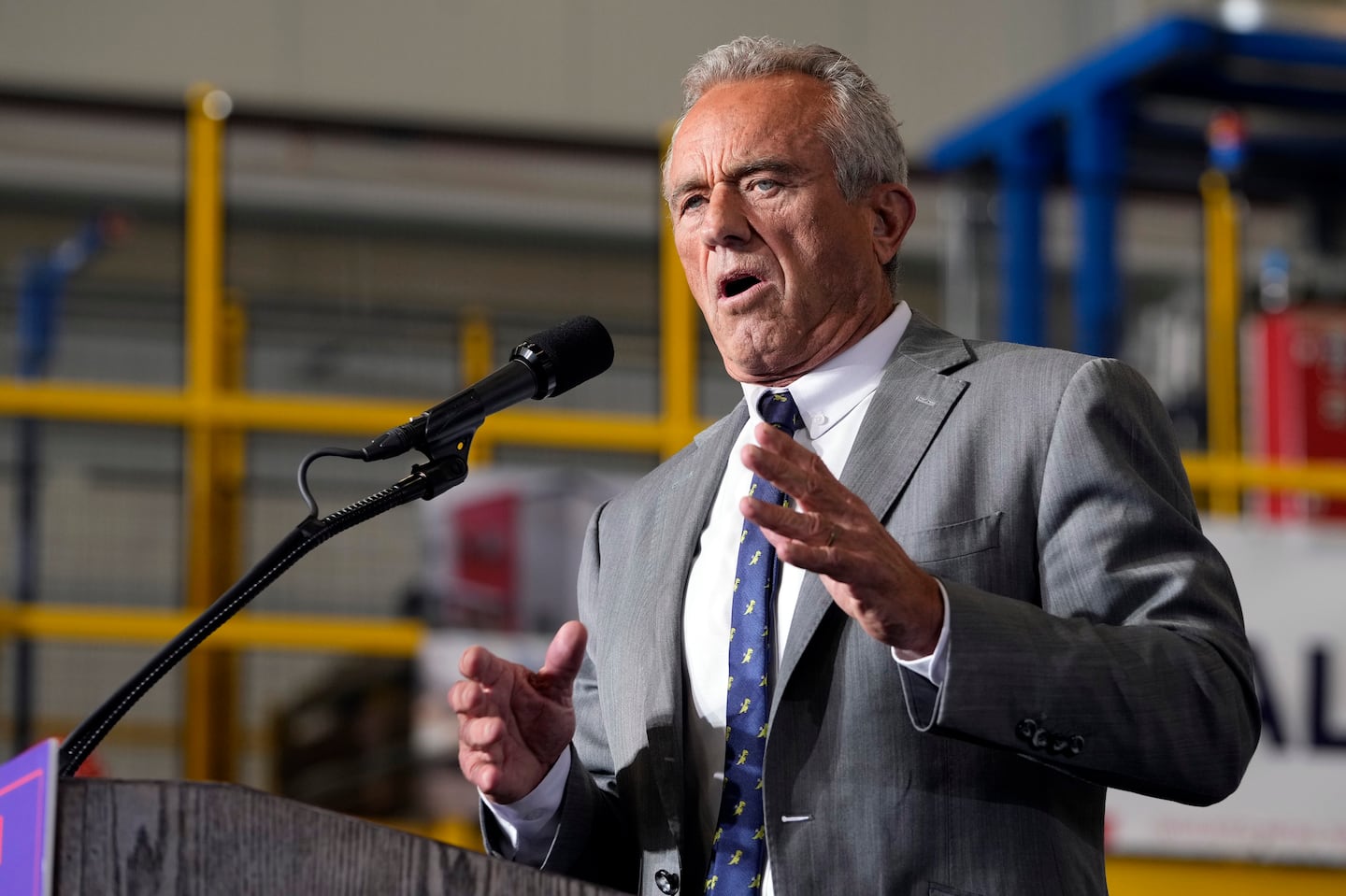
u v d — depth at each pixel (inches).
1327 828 243.1
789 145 112.3
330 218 314.3
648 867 104.3
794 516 86.0
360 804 240.2
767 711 102.6
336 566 252.5
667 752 104.8
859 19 472.1
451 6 449.1
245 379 258.4
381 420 253.0
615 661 112.4
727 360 116.4
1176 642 94.3
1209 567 99.7
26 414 243.6
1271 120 359.6
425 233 295.0
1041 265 288.0
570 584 245.6
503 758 102.5
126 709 94.7
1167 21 317.7
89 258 290.7
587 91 454.6
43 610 239.6
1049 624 92.4
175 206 378.6
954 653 89.3
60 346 267.4
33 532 248.2
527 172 279.9
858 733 98.2
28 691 242.1
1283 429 282.2
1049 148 346.6
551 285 280.7
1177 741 91.7
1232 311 286.7
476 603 243.1
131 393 247.0
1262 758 244.4
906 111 468.4
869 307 114.8
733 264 112.5
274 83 433.1
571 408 267.4
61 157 376.5
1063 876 96.9
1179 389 287.4
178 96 423.2
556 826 106.7
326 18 440.1
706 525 114.9
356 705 243.9
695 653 108.2
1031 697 89.7
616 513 124.3
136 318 269.6
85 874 72.1
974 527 101.5
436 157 262.4
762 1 467.5
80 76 420.8
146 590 249.9
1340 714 247.3
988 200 290.7
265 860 73.7
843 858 96.3
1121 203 288.2
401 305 287.3
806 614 101.0
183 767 241.0
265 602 249.9
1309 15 332.5
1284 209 343.0
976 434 104.9
